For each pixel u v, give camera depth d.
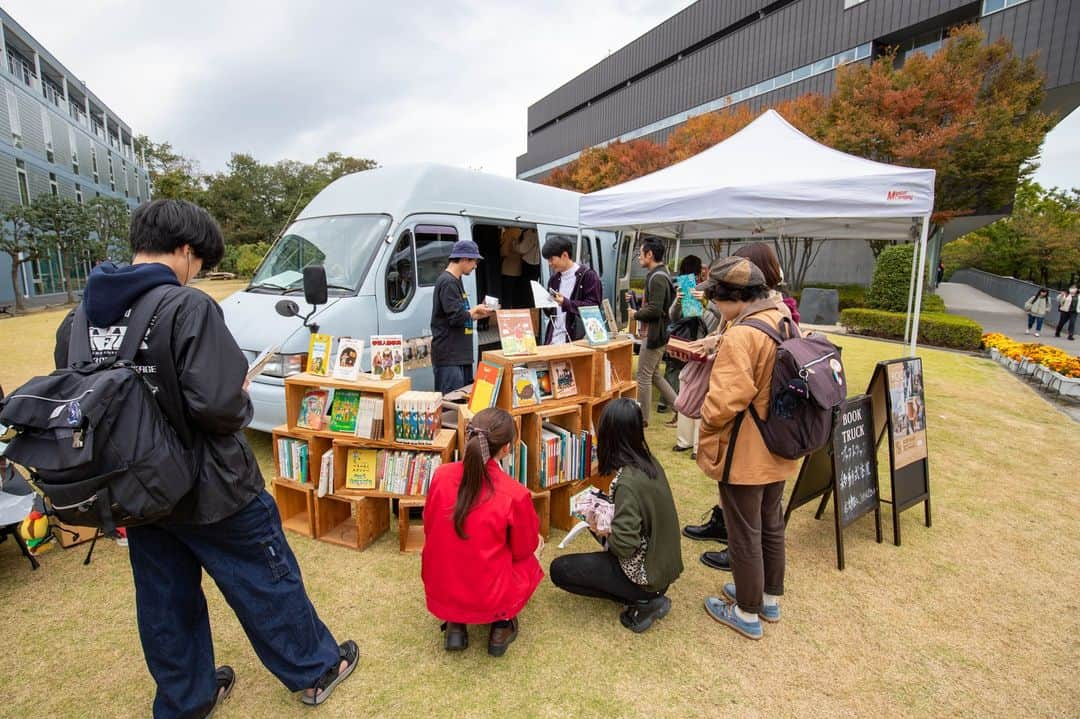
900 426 3.34
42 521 3.03
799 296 18.92
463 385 4.47
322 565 2.97
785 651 2.38
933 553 3.21
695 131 21.88
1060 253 29.34
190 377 1.50
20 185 23.45
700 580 2.92
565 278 5.14
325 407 3.20
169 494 1.48
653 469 2.41
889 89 15.76
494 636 2.31
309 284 3.78
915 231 5.84
